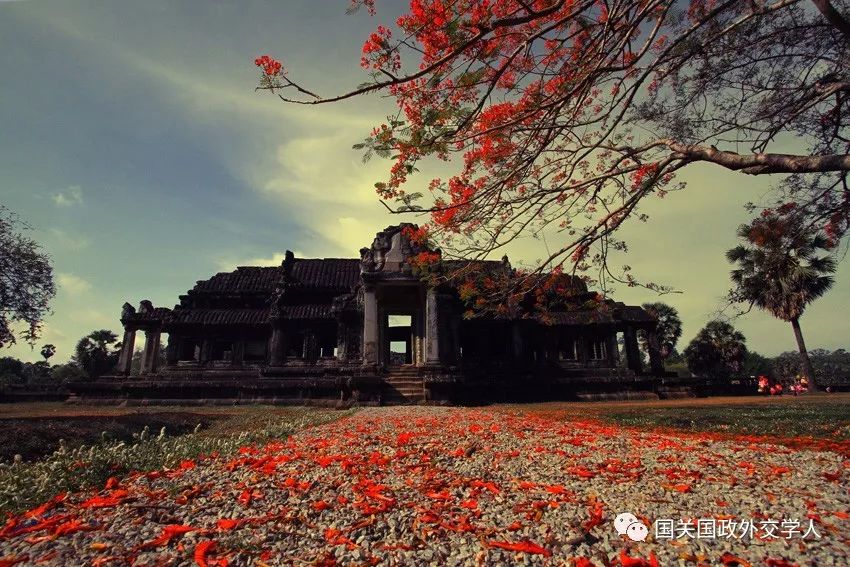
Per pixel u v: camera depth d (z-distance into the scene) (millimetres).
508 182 6203
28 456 6312
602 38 5094
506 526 3297
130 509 3672
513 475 4809
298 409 18328
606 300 8227
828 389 31203
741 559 2682
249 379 23188
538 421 11016
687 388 23844
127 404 21672
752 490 4051
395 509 3699
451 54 4223
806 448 6492
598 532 3154
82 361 47156
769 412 12547
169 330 26875
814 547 2869
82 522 3391
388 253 25203
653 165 6324
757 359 44125
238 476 4836
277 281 28297
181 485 4441
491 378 23906
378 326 26328
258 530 3270
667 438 7535
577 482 4469
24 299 15164
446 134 5113
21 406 21031
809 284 26156
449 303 25625
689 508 3592
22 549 2916
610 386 23797
